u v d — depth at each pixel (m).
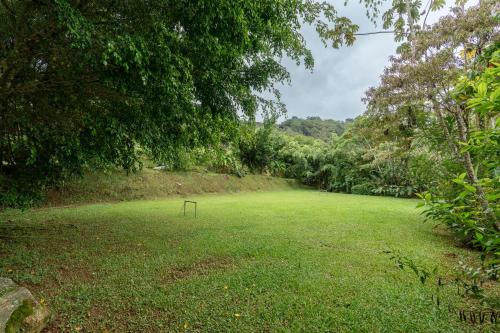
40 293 3.14
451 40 3.87
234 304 2.96
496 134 1.22
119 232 5.98
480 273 1.54
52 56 3.58
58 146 4.23
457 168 4.00
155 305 2.93
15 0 3.63
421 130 4.97
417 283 3.49
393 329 2.52
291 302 2.99
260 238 5.56
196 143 5.87
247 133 6.80
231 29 3.90
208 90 4.84
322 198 14.55
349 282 3.49
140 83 3.50
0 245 4.75
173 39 3.61
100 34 2.93
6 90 3.61
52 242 5.09
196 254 4.54
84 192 11.12
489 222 1.44
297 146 24.52
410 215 8.66
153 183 13.76
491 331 2.41
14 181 4.49
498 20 2.42
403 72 4.25
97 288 3.29
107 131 4.20
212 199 13.38
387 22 5.61
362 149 19.12
